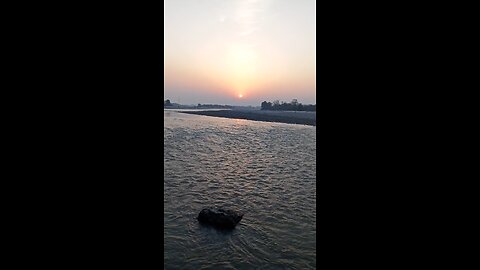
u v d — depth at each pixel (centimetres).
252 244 948
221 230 1052
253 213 1245
